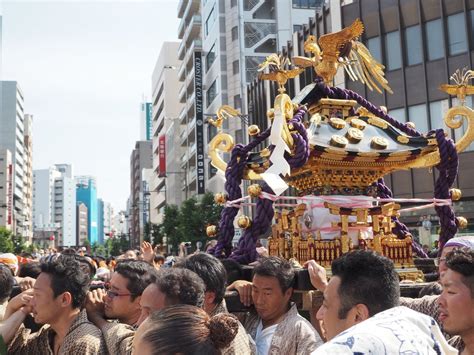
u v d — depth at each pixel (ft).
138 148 329.11
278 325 11.09
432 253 23.76
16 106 291.79
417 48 78.59
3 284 12.67
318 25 88.12
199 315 6.24
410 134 15.43
